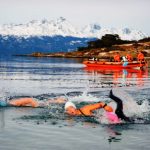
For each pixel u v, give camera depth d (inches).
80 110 577.3
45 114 585.9
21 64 3435.0
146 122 525.0
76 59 5295.3
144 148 387.2
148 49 5324.8
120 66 2640.3
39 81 1418.6
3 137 430.9
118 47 5826.8
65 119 547.8
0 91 982.4
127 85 1240.8
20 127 488.7
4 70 2308.1
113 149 382.3
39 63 3722.9
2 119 544.7
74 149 380.8
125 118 533.0
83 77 1692.9
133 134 452.4
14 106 663.1
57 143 405.4
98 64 2760.8
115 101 545.0
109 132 462.9
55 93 946.1
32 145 395.9
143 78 1632.6
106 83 1336.1
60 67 2815.0
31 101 665.6
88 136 439.8
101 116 549.0
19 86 1171.3
